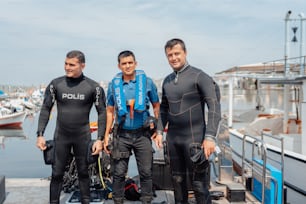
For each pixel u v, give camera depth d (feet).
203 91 10.61
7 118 109.70
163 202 14.79
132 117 11.79
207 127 10.21
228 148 18.25
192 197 14.82
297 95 33.96
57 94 12.12
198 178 10.98
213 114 10.24
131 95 11.81
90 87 12.08
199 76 10.73
